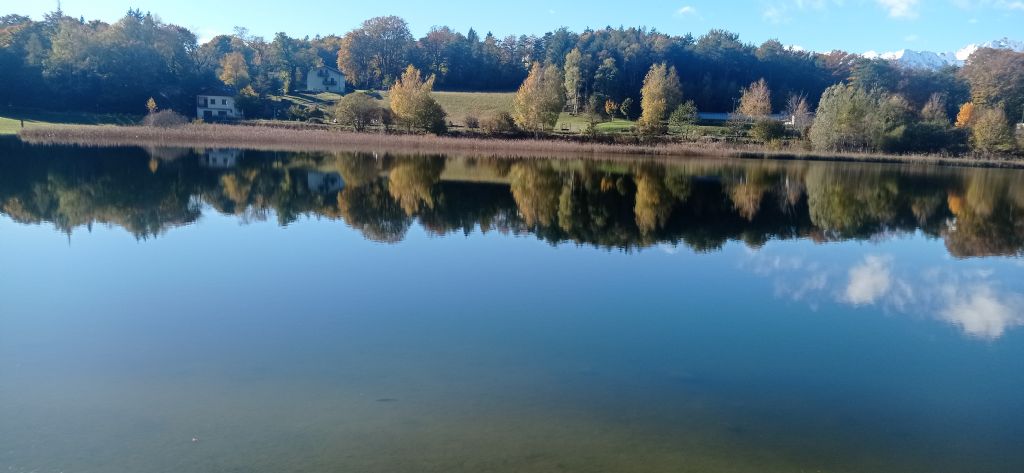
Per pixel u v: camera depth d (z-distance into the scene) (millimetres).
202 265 14391
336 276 13781
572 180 35156
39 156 37938
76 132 55406
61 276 13164
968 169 53562
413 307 11656
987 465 6727
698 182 36406
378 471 5996
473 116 78562
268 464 6098
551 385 8242
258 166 37719
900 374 9336
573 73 96938
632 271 15219
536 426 7031
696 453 6594
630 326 11016
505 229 20062
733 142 68000
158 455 6270
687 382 8586
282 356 9008
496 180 34094
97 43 78312
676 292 13508
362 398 7645
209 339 9672
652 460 6375
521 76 123812
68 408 7289
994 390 8820
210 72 94438
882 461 6727
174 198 24391
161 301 11609
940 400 8430
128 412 7199
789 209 27219
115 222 19359
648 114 72375
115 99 77812
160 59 86000
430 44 127000
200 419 7027
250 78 95438
